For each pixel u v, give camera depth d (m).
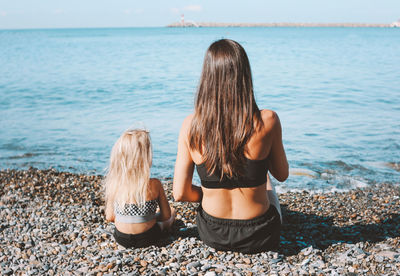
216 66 2.69
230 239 3.04
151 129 10.67
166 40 76.00
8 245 3.93
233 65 2.67
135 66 29.00
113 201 3.56
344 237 3.82
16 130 11.00
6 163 8.19
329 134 9.64
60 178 6.94
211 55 2.73
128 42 70.62
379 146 8.59
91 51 47.41
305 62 29.94
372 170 7.16
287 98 15.29
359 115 11.80
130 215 3.46
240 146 2.72
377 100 14.38
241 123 2.68
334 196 5.74
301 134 9.67
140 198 3.42
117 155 3.44
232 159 2.76
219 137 2.71
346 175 6.93
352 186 6.37
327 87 17.89
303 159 7.81
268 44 54.50
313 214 4.70
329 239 3.79
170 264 3.12
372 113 12.07
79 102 15.41
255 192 2.91
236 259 3.10
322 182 6.60
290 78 21.30
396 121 10.90
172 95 16.61
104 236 3.89
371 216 4.57
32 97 16.72
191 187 3.16
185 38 85.62
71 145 9.52
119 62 32.47
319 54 37.41
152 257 3.30
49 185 6.38
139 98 16.05
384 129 10.02
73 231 4.16
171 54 39.97
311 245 3.47
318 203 5.23
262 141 2.74
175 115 12.62
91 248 3.65
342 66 27.03
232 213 3.01
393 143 8.78
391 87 17.48
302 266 3.00
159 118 12.16
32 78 23.05
